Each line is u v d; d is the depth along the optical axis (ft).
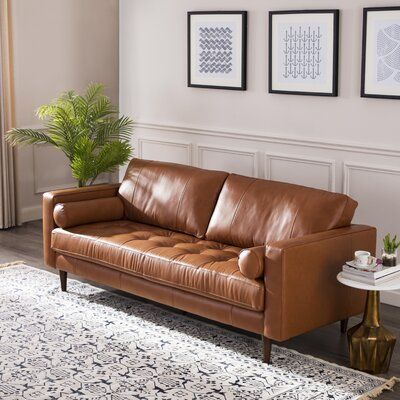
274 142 18.33
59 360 13.85
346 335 15.14
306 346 14.67
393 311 16.49
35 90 23.84
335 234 14.23
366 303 13.57
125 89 21.44
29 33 23.43
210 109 19.53
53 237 17.24
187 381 13.07
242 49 18.45
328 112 17.29
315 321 13.99
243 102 18.83
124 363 13.75
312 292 13.83
